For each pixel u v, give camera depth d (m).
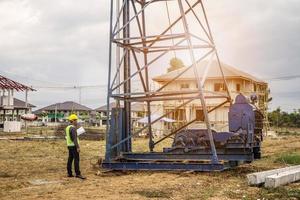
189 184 12.79
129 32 18.19
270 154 24.14
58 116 113.31
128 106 18.52
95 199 10.35
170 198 10.41
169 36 15.86
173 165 15.67
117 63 17.30
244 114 16.80
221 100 51.91
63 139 39.59
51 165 18.95
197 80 15.38
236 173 15.41
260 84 63.12
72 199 10.40
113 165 16.45
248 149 16.41
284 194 10.60
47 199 10.47
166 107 54.22
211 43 17.84
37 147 29.42
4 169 17.34
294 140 44.56
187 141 17.09
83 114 122.06
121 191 11.52
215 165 15.03
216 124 50.78
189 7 17.52
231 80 53.38
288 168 13.84
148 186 12.44
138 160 17.50
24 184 13.20
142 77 18.53
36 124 100.31
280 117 87.38
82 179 14.34
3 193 11.52
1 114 71.75
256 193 10.91
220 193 11.05
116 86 16.78
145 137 47.69
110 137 17.05
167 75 55.00
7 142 34.41
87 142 37.44
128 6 18.20
